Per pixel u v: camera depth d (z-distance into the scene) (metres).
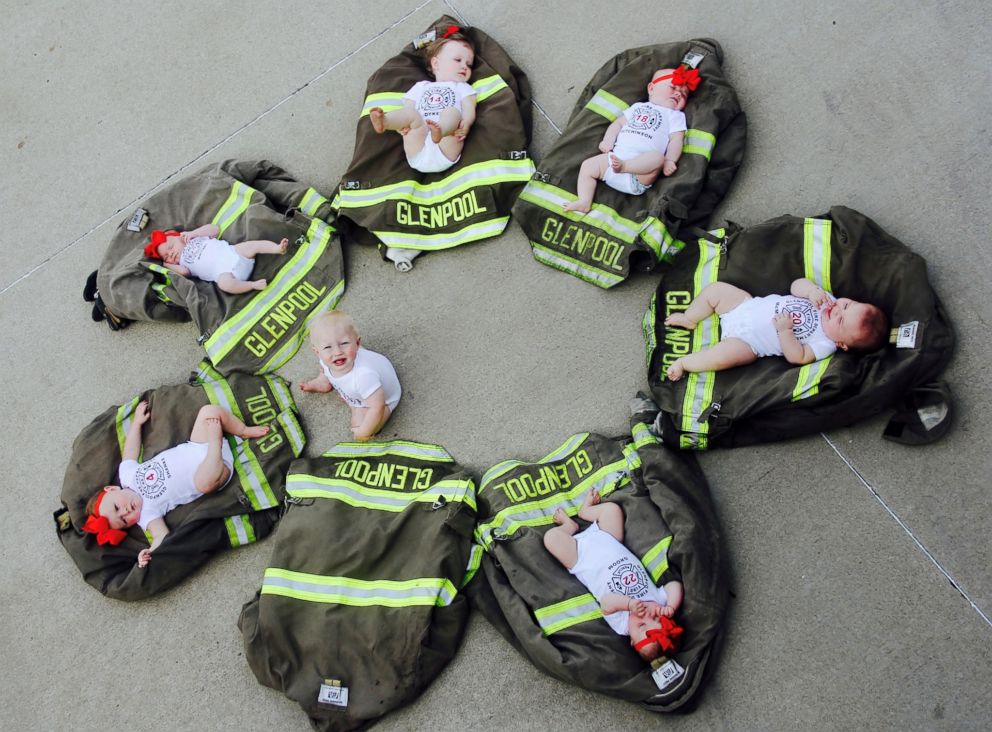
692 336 3.22
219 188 3.78
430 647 2.94
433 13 4.12
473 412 3.38
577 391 3.34
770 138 3.54
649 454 3.04
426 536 3.05
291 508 3.21
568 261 3.47
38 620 3.37
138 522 3.30
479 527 3.08
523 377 3.40
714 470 3.11
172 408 3.46
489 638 3.02
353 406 3.34
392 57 3.99
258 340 3.56
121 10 4.51
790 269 3.18
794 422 3.01
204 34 4.36
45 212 4.16
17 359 3.87
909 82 3.50
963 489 2.92
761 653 2.85
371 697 2.92
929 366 2.95
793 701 2.79
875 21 3.62
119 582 3.24
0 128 4.39
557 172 3.53
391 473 3.25
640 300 3.41
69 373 3.79
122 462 3.39
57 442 3.67
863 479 3.00
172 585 3.26
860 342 2.95
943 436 2.98
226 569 3.30
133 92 4.32
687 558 2.80
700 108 3.48
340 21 4.21
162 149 4.16
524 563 2.97
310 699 2.95
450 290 3.60
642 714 2.84
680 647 2.76
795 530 2.99
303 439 3.44
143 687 3.20
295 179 3.95
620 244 3.38
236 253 3.57
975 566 2.83
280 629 3.00
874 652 2.80
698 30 3.78
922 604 2.83
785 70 3.63
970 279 3.16
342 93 4.07
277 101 4.13
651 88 3.51
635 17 3.87
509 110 3.65
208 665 3.18
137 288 3.65
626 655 2.77
